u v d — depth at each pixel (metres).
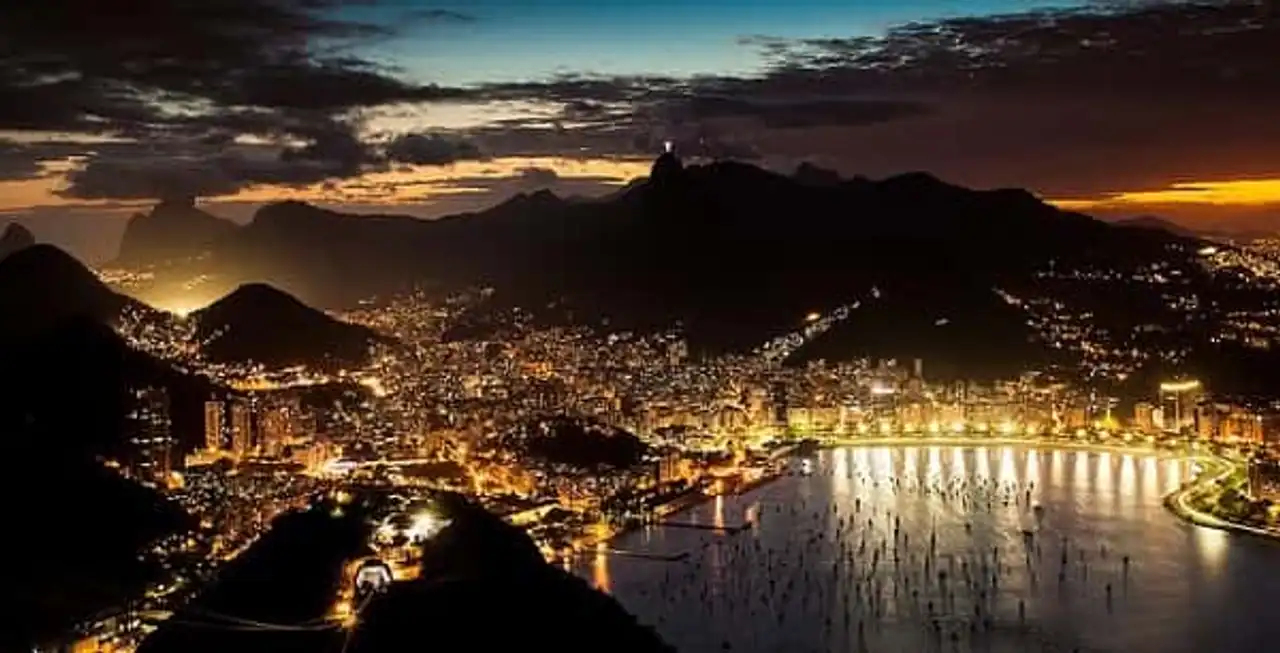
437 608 145.12
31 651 190.75
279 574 158.62
